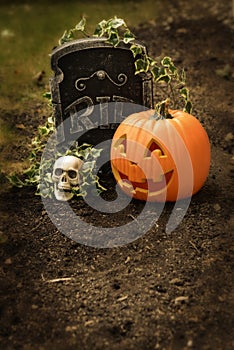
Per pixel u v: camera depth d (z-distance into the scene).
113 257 4.01
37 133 5.63
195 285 3.75
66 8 8.98
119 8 8.98
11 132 5.64
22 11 8.95
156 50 7.55
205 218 4.34
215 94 6.41
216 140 5.46
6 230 4.30
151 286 3.75
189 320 3.50
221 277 3.81
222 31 8.09
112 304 3.63
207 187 4.70
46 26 8.26
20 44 7.68
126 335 3.41
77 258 4.02
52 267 3.96
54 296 3.71
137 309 3.58
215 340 3.36
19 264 3.99
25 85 6.61
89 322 3.51
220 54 7.41
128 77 4.63
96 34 4.67
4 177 4.93
